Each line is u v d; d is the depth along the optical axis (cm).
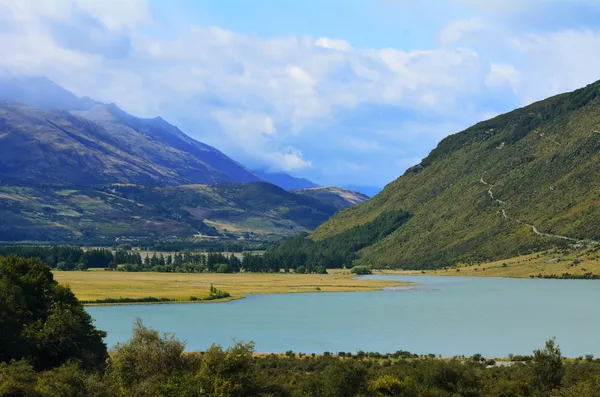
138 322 7969
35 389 5941
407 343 12700
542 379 7481
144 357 6350
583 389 6469
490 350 11869
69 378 6091
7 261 10225
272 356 10650
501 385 7150
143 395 5750
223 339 13062
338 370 7031
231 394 5666
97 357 8981
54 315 8781
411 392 6662
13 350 8038
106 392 5978
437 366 7350
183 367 6419
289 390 6412
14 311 8481
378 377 6956
